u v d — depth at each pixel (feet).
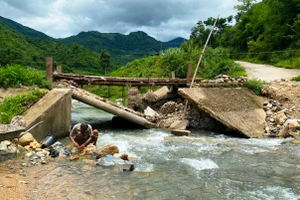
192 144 31.94
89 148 25.94
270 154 27.99
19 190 16.81
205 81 54.29
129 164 22.35
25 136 25.91
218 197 17.80
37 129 28.53
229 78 55.36
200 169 23.20
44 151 25.03
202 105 40.09
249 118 40.47
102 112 62.13
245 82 50.67
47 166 21.83
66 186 18.17
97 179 19.77
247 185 19.98
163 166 23.71
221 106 41.19
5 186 17.07
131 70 111.45
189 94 41.86
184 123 42.96
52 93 33.78
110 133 38.65
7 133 21.36
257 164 24.76
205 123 43.96
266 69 83.71
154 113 47.01
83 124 26.94
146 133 38.96
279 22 109.40
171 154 27.55
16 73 36.88
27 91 35.22
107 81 46.83
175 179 20.70
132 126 44.93
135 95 53.78
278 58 99.14
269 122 40.42
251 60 114.93
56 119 31.65
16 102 31.01
